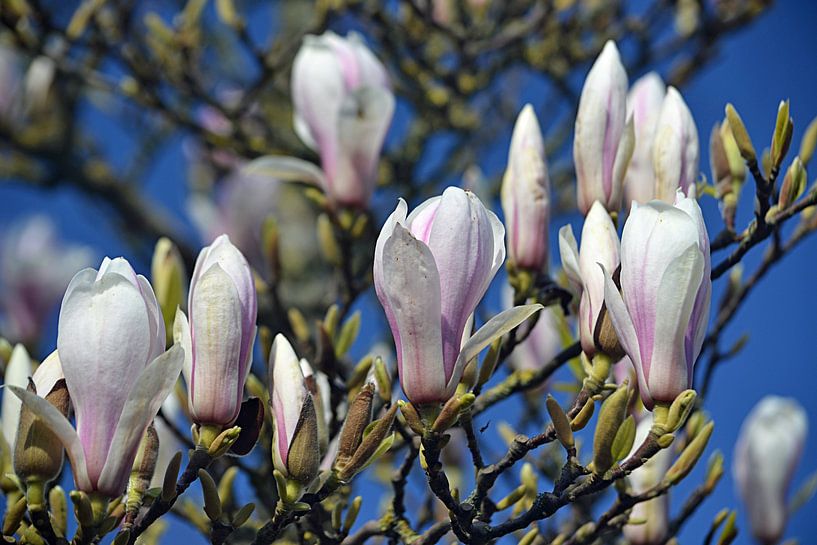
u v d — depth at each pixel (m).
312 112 1.80
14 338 2.86
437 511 1.72
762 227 1.56
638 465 1.42
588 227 1.49
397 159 2.36
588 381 1.46
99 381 1.40
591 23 2.45
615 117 1.57
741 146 1.54
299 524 1.56
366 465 1.45
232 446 1.46
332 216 1.77
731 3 2.43
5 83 2.62
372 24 2.28
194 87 2.17
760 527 1.87
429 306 1.41
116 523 1.44
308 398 1.44
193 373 1.44
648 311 1.42
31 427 1.40
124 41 2.18
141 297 1.41
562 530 1.68
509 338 1.61
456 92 2.32
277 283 1.75
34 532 1.44
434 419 1.42
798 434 1.88
